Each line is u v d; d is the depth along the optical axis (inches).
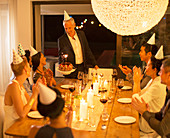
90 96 106.1
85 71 185.2
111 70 167.6
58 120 58.7
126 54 207.3
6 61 220.5
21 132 80.3
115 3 92.8
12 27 212.5
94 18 316.5
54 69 313.1
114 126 86.7
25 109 92.2
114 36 317.4
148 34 199.9
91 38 322.7
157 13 94.3
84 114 91.5
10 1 208.8
